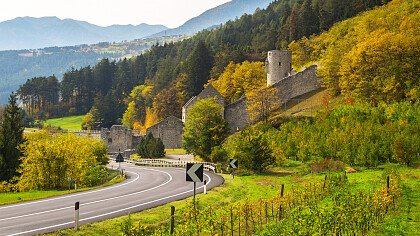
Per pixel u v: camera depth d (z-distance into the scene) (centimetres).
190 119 7238
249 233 1920
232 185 3619
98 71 19825
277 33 16838
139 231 1585
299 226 1552
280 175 4297
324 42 12406
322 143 4928
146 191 3288
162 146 8656
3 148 4194
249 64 11444
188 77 13238
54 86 19550
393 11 11431
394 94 6856
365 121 5469
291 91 9144
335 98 8319
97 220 2114
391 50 7119
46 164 3969
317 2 16988
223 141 6719
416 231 1817
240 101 9100
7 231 1853
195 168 2127
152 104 14600
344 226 1633
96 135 11238
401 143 4141
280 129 6500
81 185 4178
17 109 4544
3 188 3869
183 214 2198
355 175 3834
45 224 2006
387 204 2170
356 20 12688
